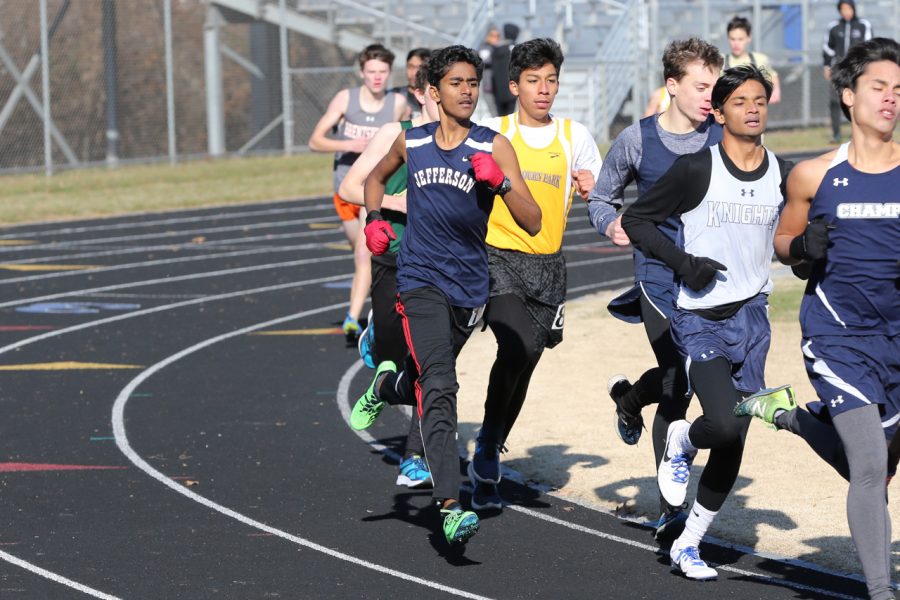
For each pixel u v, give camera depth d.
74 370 16.53
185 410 14.34
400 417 14.14
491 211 10.02
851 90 7.64
